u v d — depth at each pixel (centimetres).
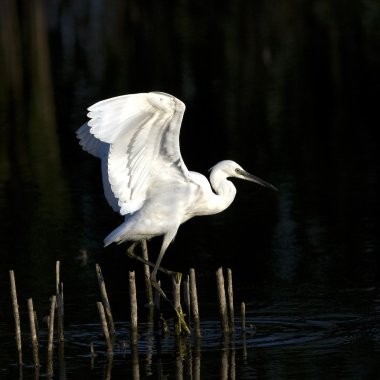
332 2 3428
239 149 1962
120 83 2531
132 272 1017
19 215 1584
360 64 2667
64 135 2111
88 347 1013
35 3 3184
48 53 2919
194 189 1093
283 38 3003
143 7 3491
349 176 1755
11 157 1973
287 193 1664
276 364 942
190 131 2119
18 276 1275
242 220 1532
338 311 1102
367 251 1341
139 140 992
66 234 1476
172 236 1091
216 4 3503
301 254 1341
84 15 3403
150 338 1041
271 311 1110
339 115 2208
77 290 1216
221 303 1040
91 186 1756
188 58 2805
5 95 2489
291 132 2089
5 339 1042
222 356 972
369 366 926
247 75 2614
